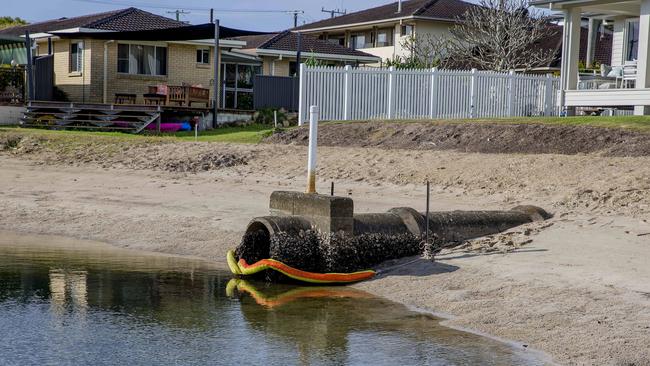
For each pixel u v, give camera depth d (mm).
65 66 41375
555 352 9344
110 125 33719
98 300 12109
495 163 20375
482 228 14914
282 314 11383
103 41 39969
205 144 26594
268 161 23766
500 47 46844
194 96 37188
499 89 31594
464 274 12734
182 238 16719
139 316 11281
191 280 13555
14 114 34562
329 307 11766
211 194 20500
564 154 20500
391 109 29953
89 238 17234
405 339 10094
